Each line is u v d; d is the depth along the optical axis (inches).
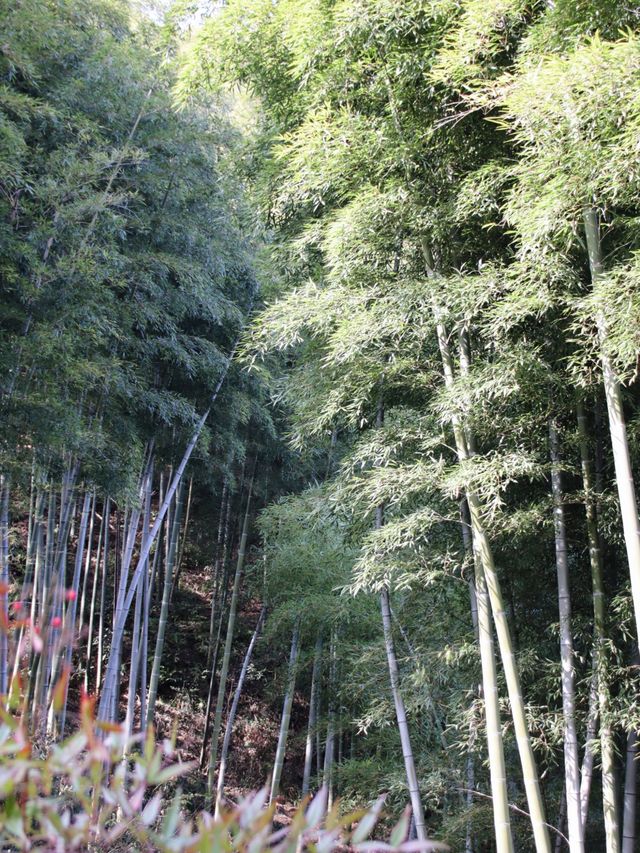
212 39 244.1
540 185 169.5
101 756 34.9
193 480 502.9
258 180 280.7
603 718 181.0
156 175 304.0
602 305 158.2
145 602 398.0
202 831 31.8
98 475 284.2
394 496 208.2
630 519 157.6
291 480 470.3
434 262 223.6
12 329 244.7
